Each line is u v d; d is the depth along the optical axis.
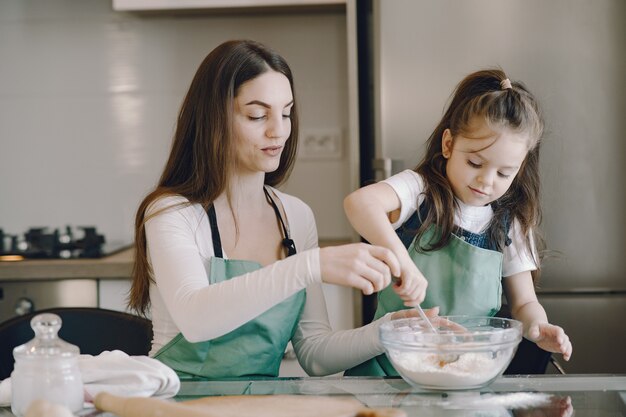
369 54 2.85
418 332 1.23
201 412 0.97
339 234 3.05
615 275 2.50
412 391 1.15
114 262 2.52
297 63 3.04
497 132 1.48
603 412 1.04
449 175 1.60
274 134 1.53
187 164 1.60
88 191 3.09
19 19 3.07
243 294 1.28
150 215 1.50
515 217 1.65
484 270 1.58
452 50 2.53
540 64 2.50
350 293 2.53
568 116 2.50
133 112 3.07
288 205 1.70
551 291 2.50
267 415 1.00
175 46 3.05
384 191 1.57
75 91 3.08
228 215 1.60
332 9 2.95
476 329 1.31
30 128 3.09
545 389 1.15
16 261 2.57
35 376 1.06
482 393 1.13
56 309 1.68
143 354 1.67
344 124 3.03
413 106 2.55
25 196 3.10
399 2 2.55
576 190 2.50
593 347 2.48
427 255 1.60
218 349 1.48
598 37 2.49
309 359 1.55
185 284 1.38
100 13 3.06
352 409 1.03
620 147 2.49
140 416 0.99
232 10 2.96
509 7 2.51
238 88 1.52
